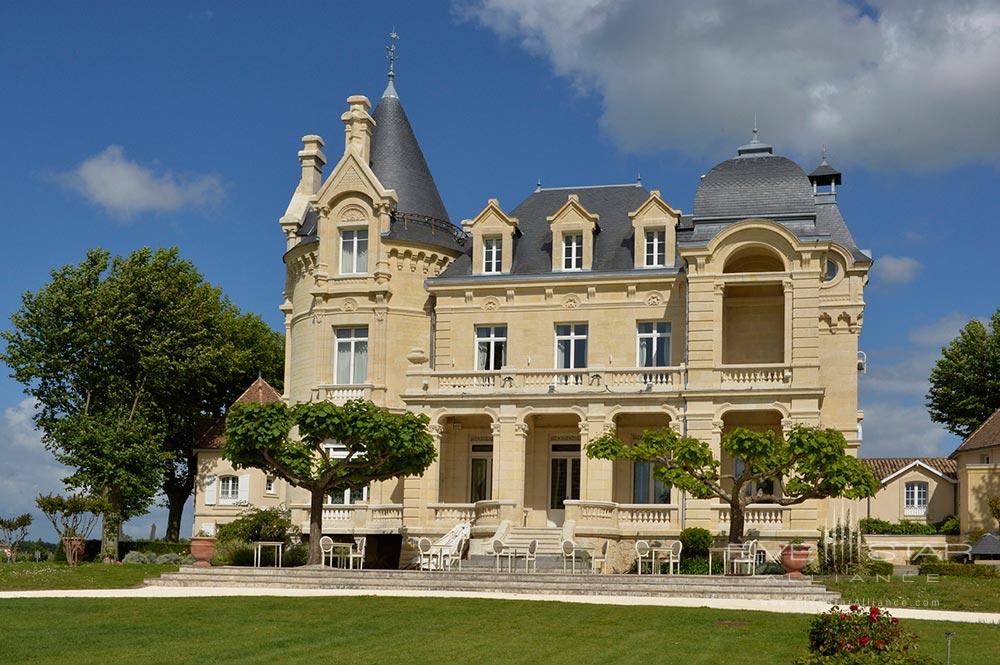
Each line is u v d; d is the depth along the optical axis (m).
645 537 46.25
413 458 41.97
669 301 50.03
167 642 26.47
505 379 49.06
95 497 53.78
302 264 55.41
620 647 25.56
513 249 53.12
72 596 34.75
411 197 54.94
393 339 52.72
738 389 46.44
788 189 49.31
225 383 72.44
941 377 72.50
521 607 30.73
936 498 69.56
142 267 62.03
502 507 46.84
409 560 48.16
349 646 25.95
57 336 58.25
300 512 52.34
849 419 50.59
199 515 66.44
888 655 20.86
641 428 49.88
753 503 41.12
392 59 58.34
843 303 51.34
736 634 26.97
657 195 50.91
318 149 59.84
